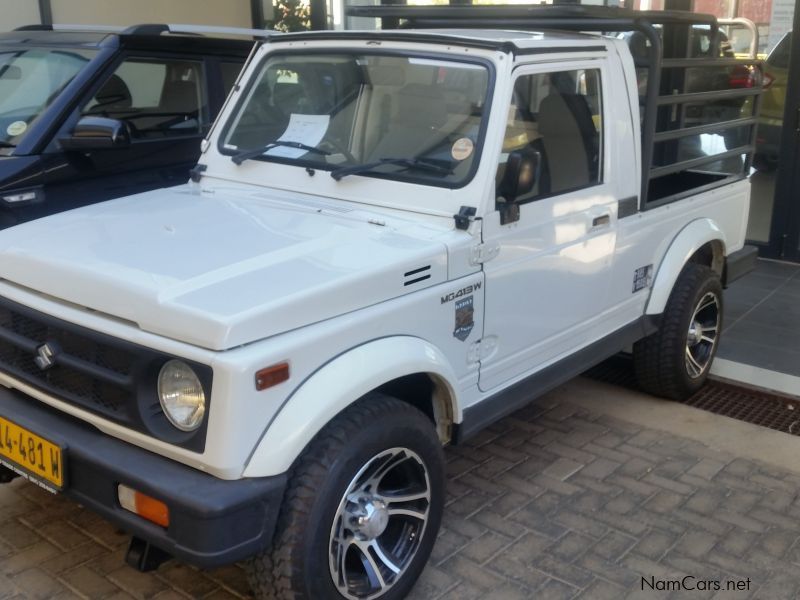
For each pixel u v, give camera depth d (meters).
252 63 4.04
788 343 5.62
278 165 3.68
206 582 3.14
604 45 3.90
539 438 4.38
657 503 3.75
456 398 3.11
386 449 2.77
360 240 3.01
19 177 4.49
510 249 3.33
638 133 4.11
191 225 3.15
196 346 2.40
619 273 4.12
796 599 3.11
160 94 5.27
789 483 3.95
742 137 5.22
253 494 2.40
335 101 3.70
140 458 2.54
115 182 4.97
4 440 2.87
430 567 3.24
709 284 4.77
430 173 3.28
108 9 8.19
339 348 2.65
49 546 3.32
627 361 5.38
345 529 2.73
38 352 2.74
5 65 5.24
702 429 4.52
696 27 6.99
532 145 3.46
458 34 3.67
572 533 3.50
